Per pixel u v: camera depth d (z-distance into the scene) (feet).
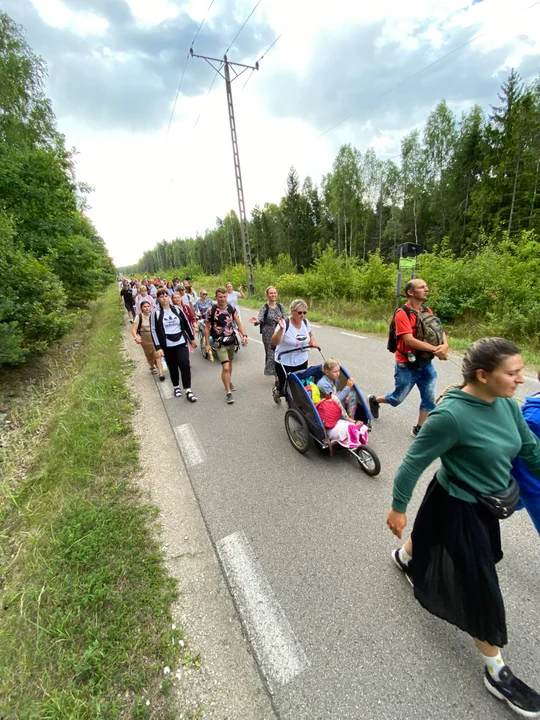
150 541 8.79
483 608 4.83
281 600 7.02
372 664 5.76
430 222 114.11
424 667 5.66
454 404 4.70
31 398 21.86
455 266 29.81
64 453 12.87
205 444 13.62
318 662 5.86
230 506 9.96
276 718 5.17
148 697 5.53
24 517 10.26
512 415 4.90
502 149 83.15
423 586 5.53
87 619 6.66
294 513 9.47
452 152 103.86
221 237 220.02
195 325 29.96
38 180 38.04
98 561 8.00
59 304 30.83
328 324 36.40
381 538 8.38
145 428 15.30
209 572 7.84
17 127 47.06
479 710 5.05
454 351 23.04
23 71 49.24
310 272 53.01
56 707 5.32
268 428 14.58
